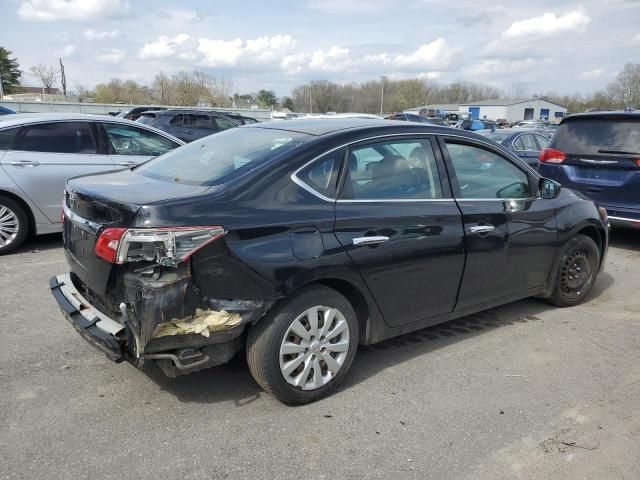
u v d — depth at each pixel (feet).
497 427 10.48
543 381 12.33
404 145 12.37
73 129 22.09
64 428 9.99
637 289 19.11
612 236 27.71
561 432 10.37
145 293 9.05
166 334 9.25
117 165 22.86
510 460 9.52
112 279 9.57
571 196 16.56
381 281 11.50
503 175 14.34
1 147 20.49
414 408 11.07
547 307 17.06
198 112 54.60
